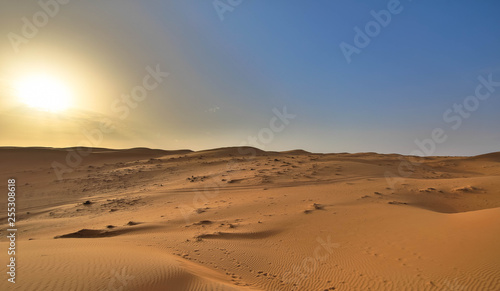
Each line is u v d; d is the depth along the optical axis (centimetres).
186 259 1156
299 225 1747
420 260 1115
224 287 805
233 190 3139
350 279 1070
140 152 7419
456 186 2783
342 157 5438
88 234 1828
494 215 1334
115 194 3488
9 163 5509
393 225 1538
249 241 1560
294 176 3591
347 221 1725
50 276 689
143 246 1259
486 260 1002
